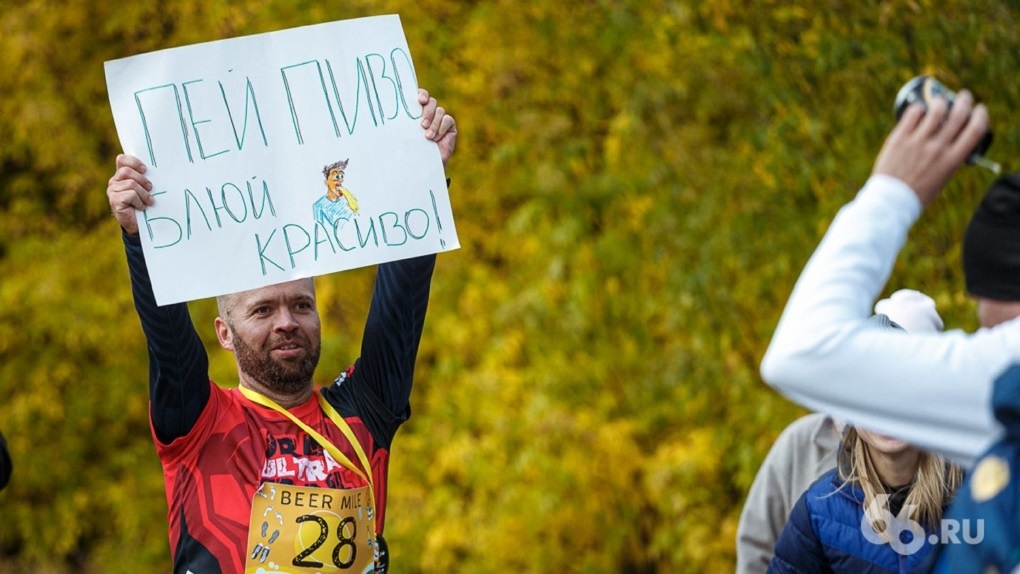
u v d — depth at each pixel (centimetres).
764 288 1545
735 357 1622
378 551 713
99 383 2148
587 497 1797
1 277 2114
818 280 402
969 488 393
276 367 706
